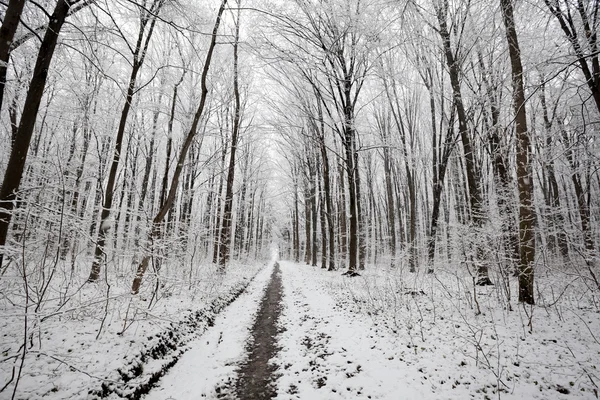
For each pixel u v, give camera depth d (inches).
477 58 451.2
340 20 479.2
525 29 333.4
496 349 173.9
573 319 216.1
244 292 465.4
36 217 153.9
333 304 321.7
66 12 180.4
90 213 196.4
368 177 1067.3
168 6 286.0
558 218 314.0
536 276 257.1
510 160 355.6
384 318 249.6
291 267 1071.0
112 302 212.2
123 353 151.8
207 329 251.6
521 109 272.2
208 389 149.6
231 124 624.7
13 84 286.7
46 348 137.9
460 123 402.0
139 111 516.7
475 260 259.4
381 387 139.6
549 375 145.3
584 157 335.0
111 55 375.6
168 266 293.3
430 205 1355.8
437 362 161.6
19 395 103.1
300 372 168.1
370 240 1080.2
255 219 1472.7
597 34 255.3
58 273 224.1
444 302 289.9
